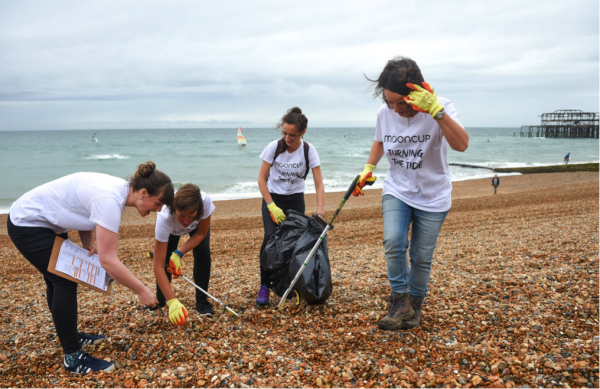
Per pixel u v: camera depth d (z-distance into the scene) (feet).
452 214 36.88
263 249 12.21
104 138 323.98
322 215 12.26
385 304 11.95
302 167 12.51
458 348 8.60
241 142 209.36
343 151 173.37
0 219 45.65
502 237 23.16
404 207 9.34
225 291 14.44
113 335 10.41
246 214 45.37
